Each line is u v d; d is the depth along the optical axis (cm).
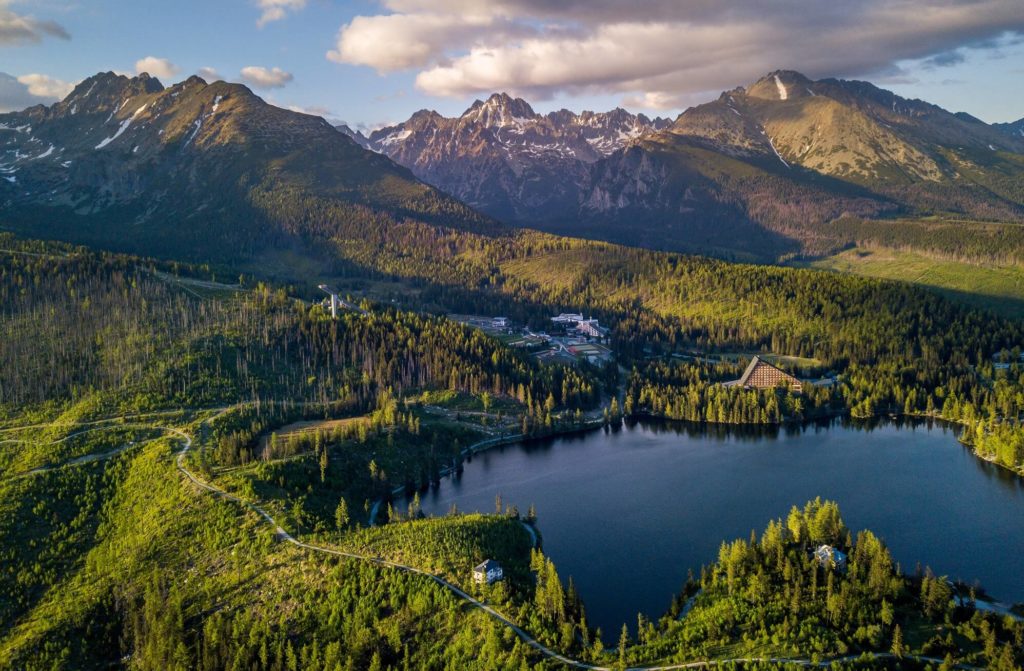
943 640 16988
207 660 18562
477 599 19262
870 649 16888
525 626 18275
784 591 18975
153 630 19438
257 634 19300
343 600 19800
